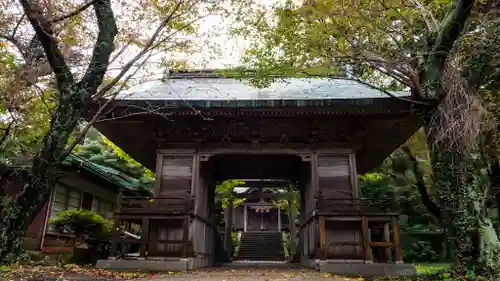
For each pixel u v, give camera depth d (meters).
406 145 16.97
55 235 15.53
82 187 18.19
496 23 9.73
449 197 9.46
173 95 13.48
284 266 16.27
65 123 8.41
